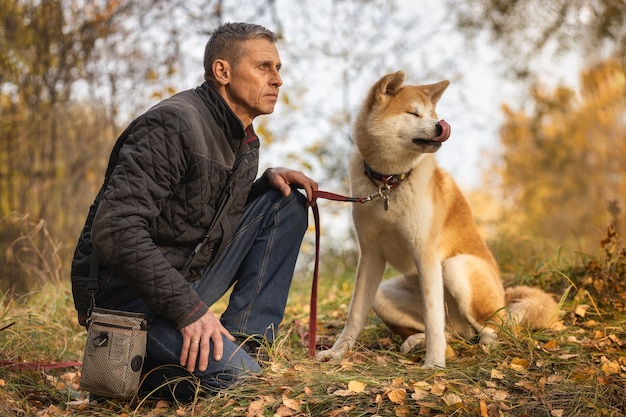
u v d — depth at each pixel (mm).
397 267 3531
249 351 2805
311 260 6812
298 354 3197
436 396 2434
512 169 14320
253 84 2688
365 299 3439
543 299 3486
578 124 13984
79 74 6219
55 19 6086
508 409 2381
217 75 2693
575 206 13977
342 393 2418
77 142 6246
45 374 2938
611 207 4625
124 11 6324
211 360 2486
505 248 5812
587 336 3297
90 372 2371
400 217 3258
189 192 2535
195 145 2488
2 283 5172
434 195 3314
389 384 2545
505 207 9680
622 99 13406
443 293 3467
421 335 3469
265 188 3039
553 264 4699
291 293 5270
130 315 2396
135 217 2367
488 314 3414
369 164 3332
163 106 2494
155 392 2684
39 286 5234
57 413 2551
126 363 2367
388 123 3256
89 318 2424
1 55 5660
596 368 2740
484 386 2635
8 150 5973
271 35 2771
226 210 2666
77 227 6074
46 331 3551
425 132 3201
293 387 2516
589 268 4125
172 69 6414
